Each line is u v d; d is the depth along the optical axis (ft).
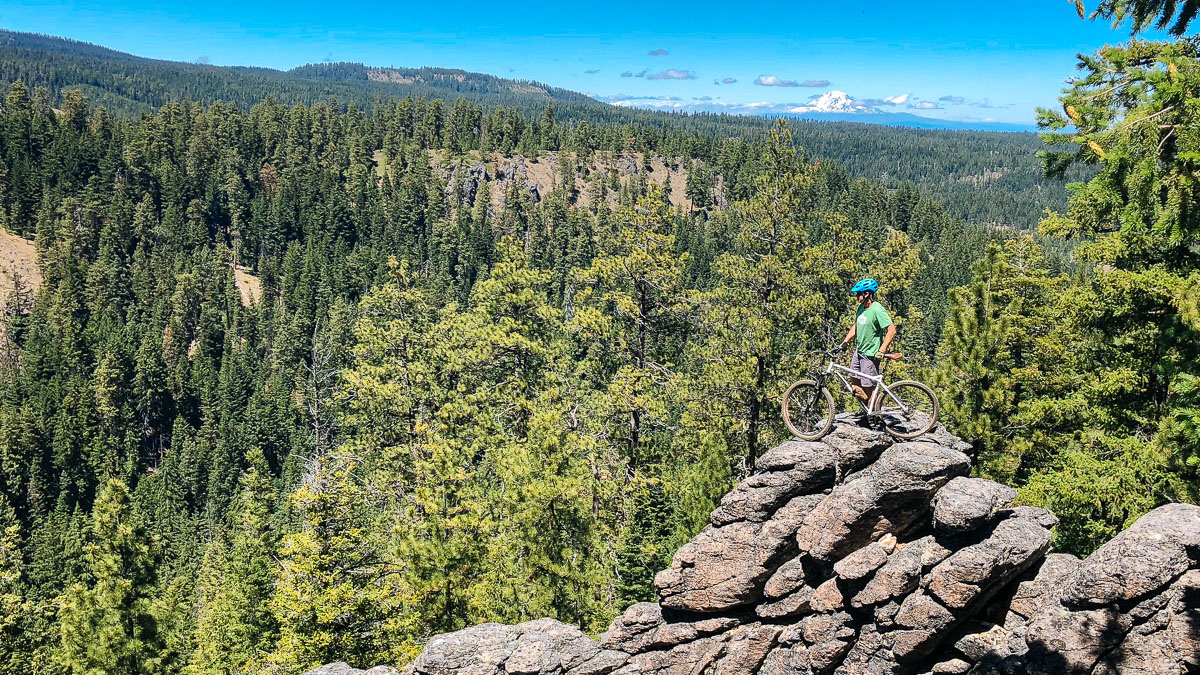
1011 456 83.30
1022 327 86.33
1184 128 25.14
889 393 44.65
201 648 133.39
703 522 106.32
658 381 112.47
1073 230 73.77
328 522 85.30
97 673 91.25
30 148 653.30
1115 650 36.60
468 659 51.34
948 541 41.93
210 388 408.05
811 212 110.01
